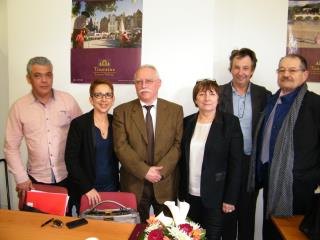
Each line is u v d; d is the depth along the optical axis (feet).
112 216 5.63
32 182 7.97
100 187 7.32
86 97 9.53
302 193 6.38
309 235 5.15
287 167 6.29
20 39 9.68
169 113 7.24
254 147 7.27
